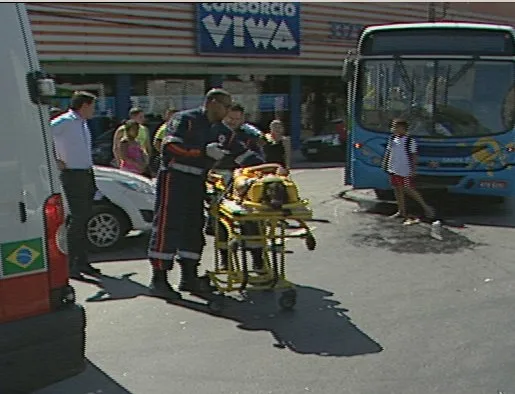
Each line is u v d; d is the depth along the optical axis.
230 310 5.35
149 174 8.99
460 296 5.69
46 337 3.22
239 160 6.00
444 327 4.90
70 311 3.31
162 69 19.34
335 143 19.73
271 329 4.89
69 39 17.36
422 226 8.89
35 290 3.22
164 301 5.57
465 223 9.09
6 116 3.06
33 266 3.21
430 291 5.84
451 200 10.55
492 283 6.09
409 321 5.04
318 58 23.25
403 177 9.17
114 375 4.09
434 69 9.42
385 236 8.25
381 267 6.71
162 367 4.21
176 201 5.48
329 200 11.34
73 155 5.95
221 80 20.98
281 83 22.80
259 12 21.20
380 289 5.92
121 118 18.78
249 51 21.17
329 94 24.28
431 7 23.59
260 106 22.30
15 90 3.09
